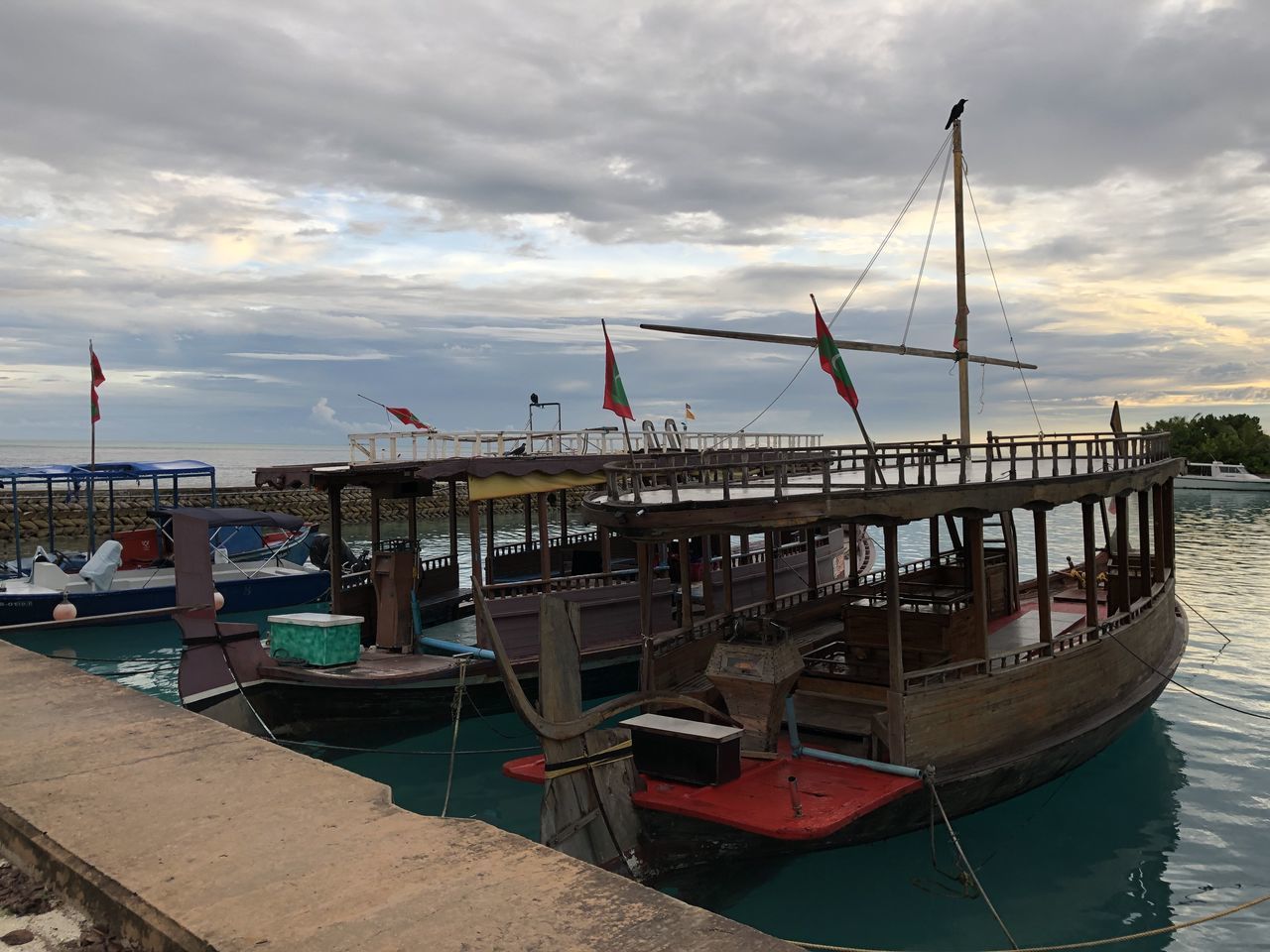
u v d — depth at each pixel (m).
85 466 36.91
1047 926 11.77
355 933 3.42
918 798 12.72
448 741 19.69
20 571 34.25
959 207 20.33
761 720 13.46
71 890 4.14
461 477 24.80
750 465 12.35
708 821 11.53
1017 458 14.59
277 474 22.53
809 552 21.94
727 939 3.36
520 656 20.31
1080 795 16.14
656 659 16.75
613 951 3.27
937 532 19.56
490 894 3.72
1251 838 14.46
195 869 4.05
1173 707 21.70
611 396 13.73
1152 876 13.20
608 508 12.72
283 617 19.36
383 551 21.69
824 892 12.61
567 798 11.17
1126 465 19.58
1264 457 101.69
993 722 13.79
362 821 4.59
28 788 5.12
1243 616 32.09
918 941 11.38
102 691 7.44
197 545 17.86
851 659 16.39
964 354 20.61
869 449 12.73
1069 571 25.84
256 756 5.71
